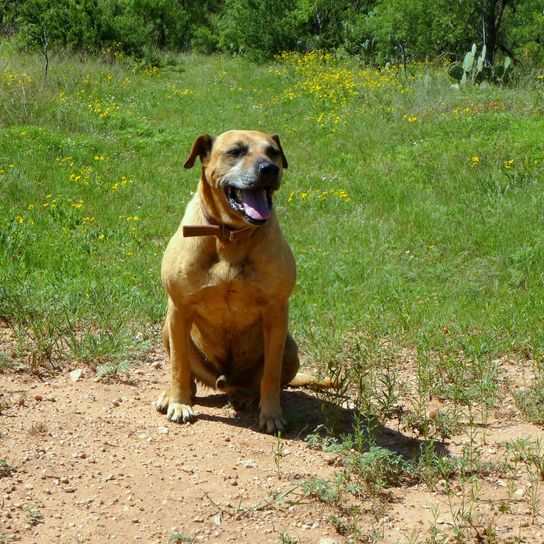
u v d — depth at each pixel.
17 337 3.78
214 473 3.05
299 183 7.04
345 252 5.13
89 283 4.43
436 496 2.96
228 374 3.52
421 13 14.97
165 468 3.06
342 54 15.62
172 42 19.86
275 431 3.31
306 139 8.80
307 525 2.83
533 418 3.38
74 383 3.56
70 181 6.71
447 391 3.55
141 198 6.47
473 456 3.15
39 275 4.54
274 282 3.27
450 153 7.23
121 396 3.51
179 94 11.50
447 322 4.17
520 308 4.31
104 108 9.88
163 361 3.85
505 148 7.06
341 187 6.81
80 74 11.48
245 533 2.80
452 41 14.79
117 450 3.15
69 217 5.68
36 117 8.83
